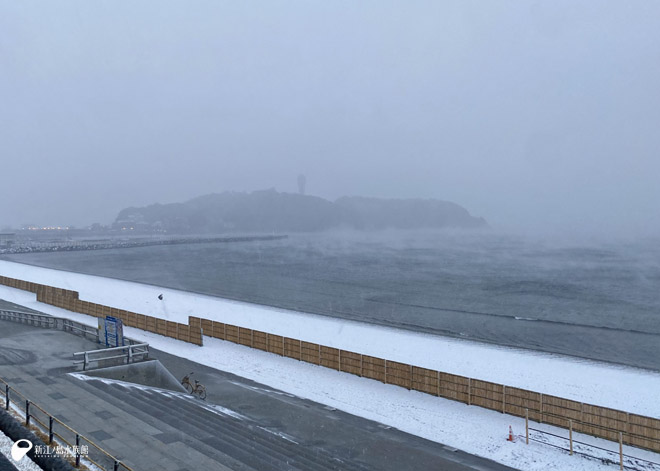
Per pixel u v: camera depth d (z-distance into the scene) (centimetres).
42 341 3284
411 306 7869
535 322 6456
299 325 5609
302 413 2595
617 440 2320
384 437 2298
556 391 3284
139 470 1416
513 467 2069
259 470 1501
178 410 2194
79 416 1831
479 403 2814
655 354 4578
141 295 8175
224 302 7450
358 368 3397
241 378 3312
